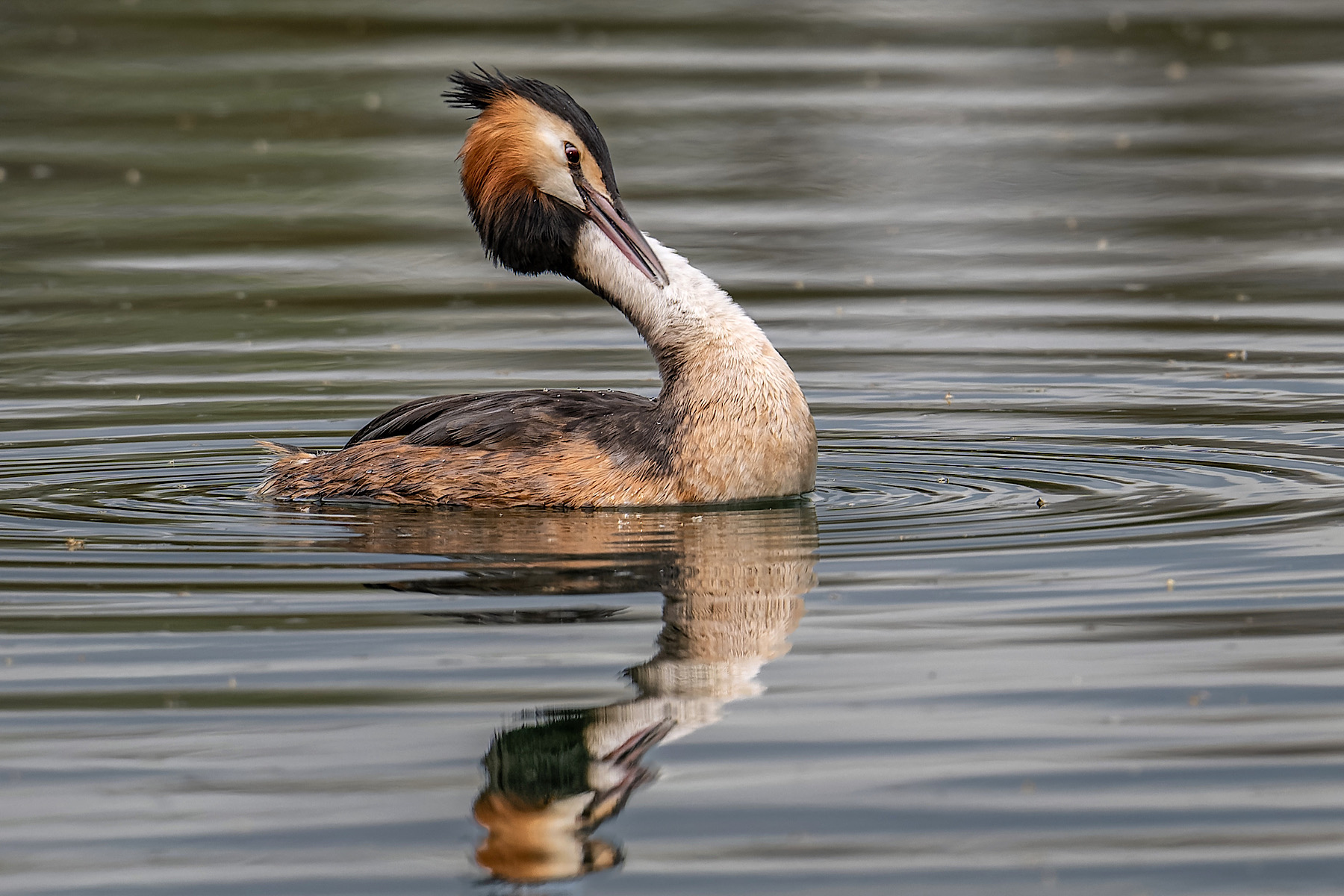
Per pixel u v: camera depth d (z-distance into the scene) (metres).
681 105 31.17
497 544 12.35
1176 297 20.81
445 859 7.97
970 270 22.31
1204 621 10.56
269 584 11.55
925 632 10.48
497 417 13.87
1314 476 13.95
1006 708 9.37
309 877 7.85
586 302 21.91
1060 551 12.01
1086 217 24.89
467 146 14.33
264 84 32.88
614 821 8.29
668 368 13.39
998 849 7.93
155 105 31.53
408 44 35.88
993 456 14.95
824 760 8.83
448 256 23.77
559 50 35.25
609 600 11.16
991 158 28.09
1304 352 18.42
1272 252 22.80
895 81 33.31
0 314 20.72
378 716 9.39
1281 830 8.02
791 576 11.54
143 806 8.45
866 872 7.76
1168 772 8.61
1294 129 29.62
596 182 13.96
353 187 27.11
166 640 10.49
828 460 14.92
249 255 23.61
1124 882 7.62
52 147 29.05
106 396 17.42
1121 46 36.41
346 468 13.87
